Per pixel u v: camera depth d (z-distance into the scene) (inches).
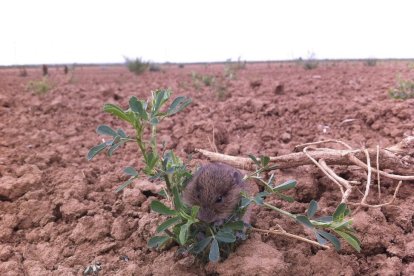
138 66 62.2
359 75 42.9
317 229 9.1
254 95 29.2
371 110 19.7
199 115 22.6
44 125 22.0
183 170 10.1
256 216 11.5
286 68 72.3
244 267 9.0
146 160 9.2
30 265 10.2
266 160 10.1
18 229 11.8
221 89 30.8
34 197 12.9
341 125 19.4
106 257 10.4
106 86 40.1
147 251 10.6
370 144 16.5
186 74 61.5
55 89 34.9
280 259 9.3
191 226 9.7
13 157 16.5
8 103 26.6
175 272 9.5
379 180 12.1
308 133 18.9
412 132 16.8
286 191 12.6
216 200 9.9
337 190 12.9
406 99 22.9
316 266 9.4
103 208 12.5
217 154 14.4
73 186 13.4
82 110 25.2
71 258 10.3
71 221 12.0
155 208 8.5
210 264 9.4
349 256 9.8
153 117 9.0
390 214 11.3
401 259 9.7
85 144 18.8
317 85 32.9
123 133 9.3
